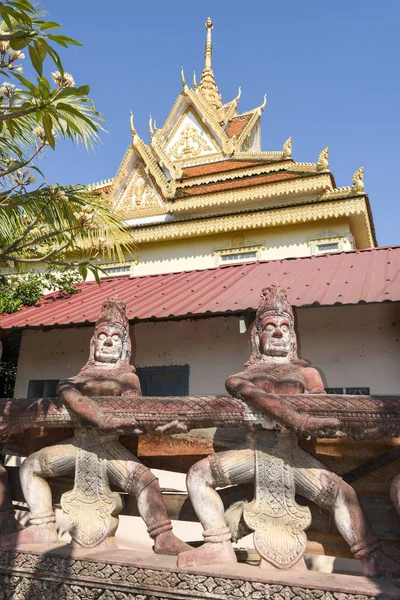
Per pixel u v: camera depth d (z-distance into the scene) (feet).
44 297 32.27
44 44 11.05
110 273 53.83
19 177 16.49
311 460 10.90
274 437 11.09
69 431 14.32
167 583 10.31
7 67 12.29
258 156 57.36
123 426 11.41
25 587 11.46
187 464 13.08
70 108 12.65
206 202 52.39
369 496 11.41
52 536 12.42
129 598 10.53
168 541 11.32
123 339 13.47
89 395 12.40
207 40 77.92
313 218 46.80
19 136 17.17
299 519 10.60
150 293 28.55
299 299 21.45
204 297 24.82
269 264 31.12
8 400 13.16
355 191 45.70
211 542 10.75
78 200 18.29
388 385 22.68
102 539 11.85
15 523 12.96
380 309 23.75
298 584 9.49
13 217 20.06
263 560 10.38
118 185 58.65
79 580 11.00
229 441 12.80
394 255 28.07
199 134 65.00
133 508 12.84
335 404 10.39
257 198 50.44
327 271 26.45
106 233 20.94
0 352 14.14
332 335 24.18
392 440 11.56
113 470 12.06
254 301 22.30
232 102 72.23
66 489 13.87
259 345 12.32
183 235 51.01
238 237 50.42
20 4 10.96
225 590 9.91
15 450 14.85
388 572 9.82
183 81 65.82
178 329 27.20
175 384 26.48
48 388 28.94
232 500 12.22
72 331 29.30
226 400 11.12
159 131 67.46
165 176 59.88
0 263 21.93
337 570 14.29
